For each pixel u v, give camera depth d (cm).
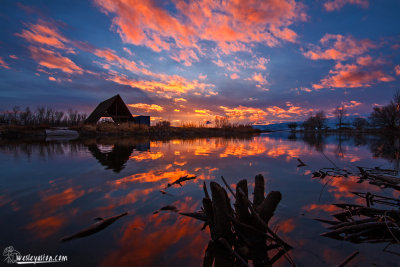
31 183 373
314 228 234
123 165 546
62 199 298
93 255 175
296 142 1547
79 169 492
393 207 296
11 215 244
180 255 182
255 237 219
